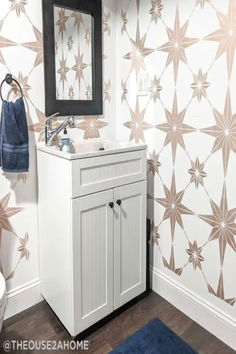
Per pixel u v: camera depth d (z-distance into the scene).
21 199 1.66
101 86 1.88
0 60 1.47
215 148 1.45
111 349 1.49
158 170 1.78
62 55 1.68
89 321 1.56
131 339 1.55
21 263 1.72
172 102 1.63
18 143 1.49
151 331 1.61
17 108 1.47
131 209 1.67
